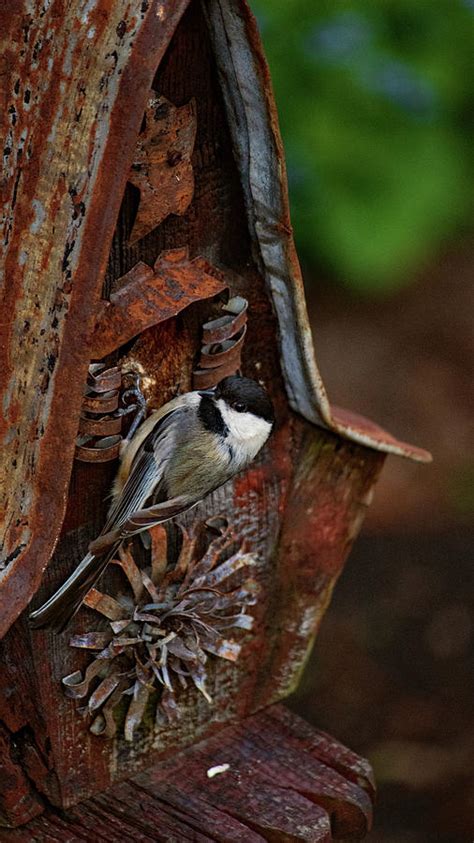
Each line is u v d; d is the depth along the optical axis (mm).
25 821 5660
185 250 5164
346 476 6312
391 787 9953
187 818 5727
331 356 14797
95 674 5512
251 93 4840
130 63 4402
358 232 12875
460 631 11570
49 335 4613
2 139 4559
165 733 6035
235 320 5359
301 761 6172
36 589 4680
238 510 5922
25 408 4711
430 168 12961
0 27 4453
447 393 14414
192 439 5352
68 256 4539
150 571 5641
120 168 4434
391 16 12695
